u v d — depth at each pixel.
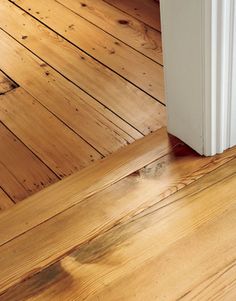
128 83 1.93
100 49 2.10
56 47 2.14
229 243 1.37
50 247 1.42
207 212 1.45
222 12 1.30
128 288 1.31
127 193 1.53
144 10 2.27
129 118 1.79
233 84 1.47
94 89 1.92
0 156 1.72
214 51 1.37
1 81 2.01
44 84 1.97
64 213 1.50
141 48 2.07
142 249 1.39
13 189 1.61
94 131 1.76
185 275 1.32
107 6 2.32
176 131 1.67
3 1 2.44
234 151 1.61
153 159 1.62
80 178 1.59
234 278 1.30
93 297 1.30
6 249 1.43
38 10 2.35
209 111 1.49
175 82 1.54
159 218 1.45
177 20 1.40
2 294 1.33
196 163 1.59
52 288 1.33
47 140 1.75
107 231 1.44
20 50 2.15
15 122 1.83
